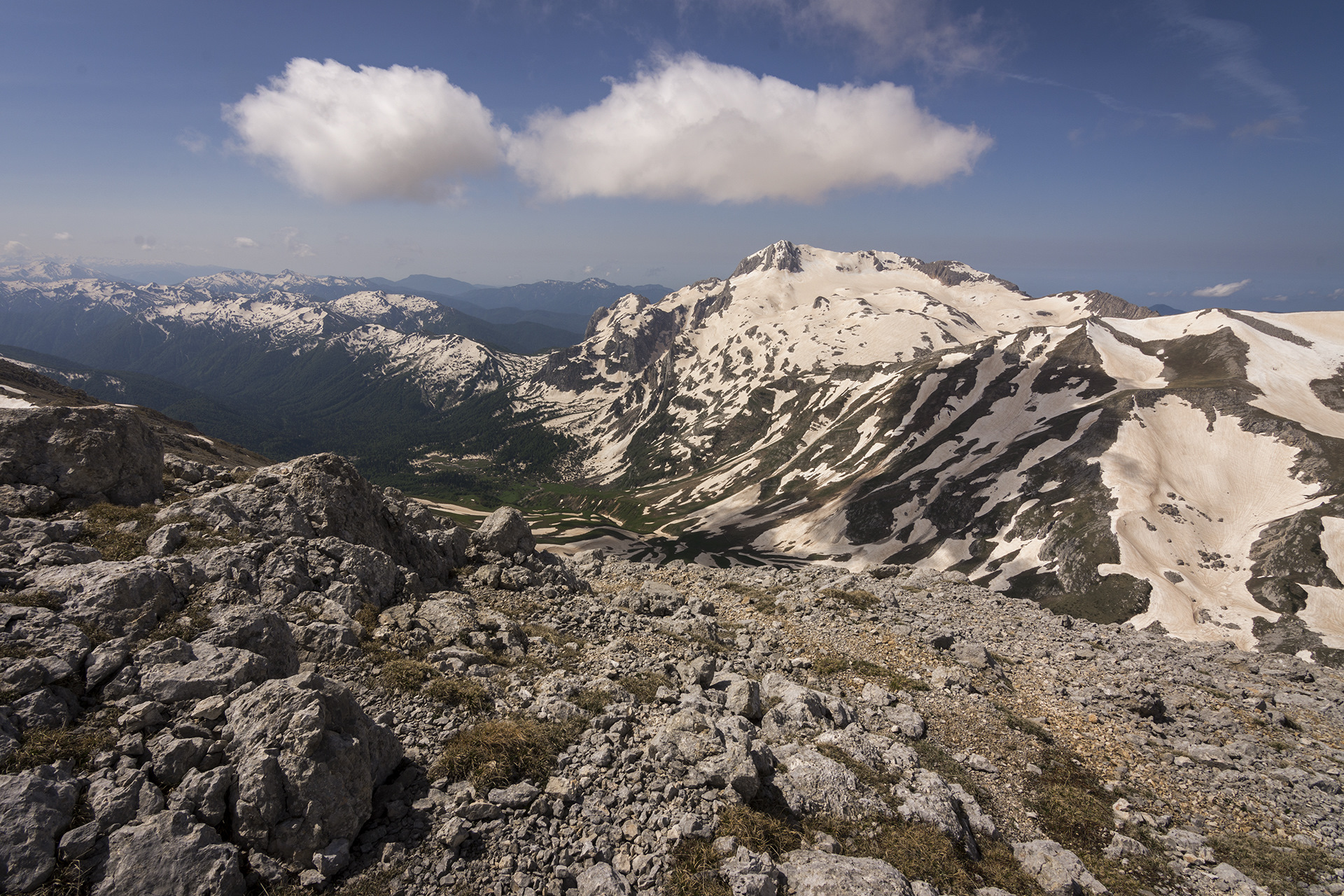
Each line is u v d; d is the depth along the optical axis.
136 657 12.32
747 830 13.02
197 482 24.39
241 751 11.04
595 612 25.86
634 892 11.32
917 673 24.70
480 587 26.75
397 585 21.70
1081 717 22.72
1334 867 15.84
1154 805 18.03
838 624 29.56
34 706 10.62
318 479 23.20
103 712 11.28
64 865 8.94
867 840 14.02
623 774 14.12
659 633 25.45
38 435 18.73
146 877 9.10
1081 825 16.69
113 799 9.73
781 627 29.31
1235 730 23.03
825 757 16.25
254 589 16.88
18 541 15.33
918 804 15.26
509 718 15.29
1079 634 32.69
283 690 11.63
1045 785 18.30
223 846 9.84
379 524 25.02
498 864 11.23
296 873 10.31
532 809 12.50
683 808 13.40
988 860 14.76
